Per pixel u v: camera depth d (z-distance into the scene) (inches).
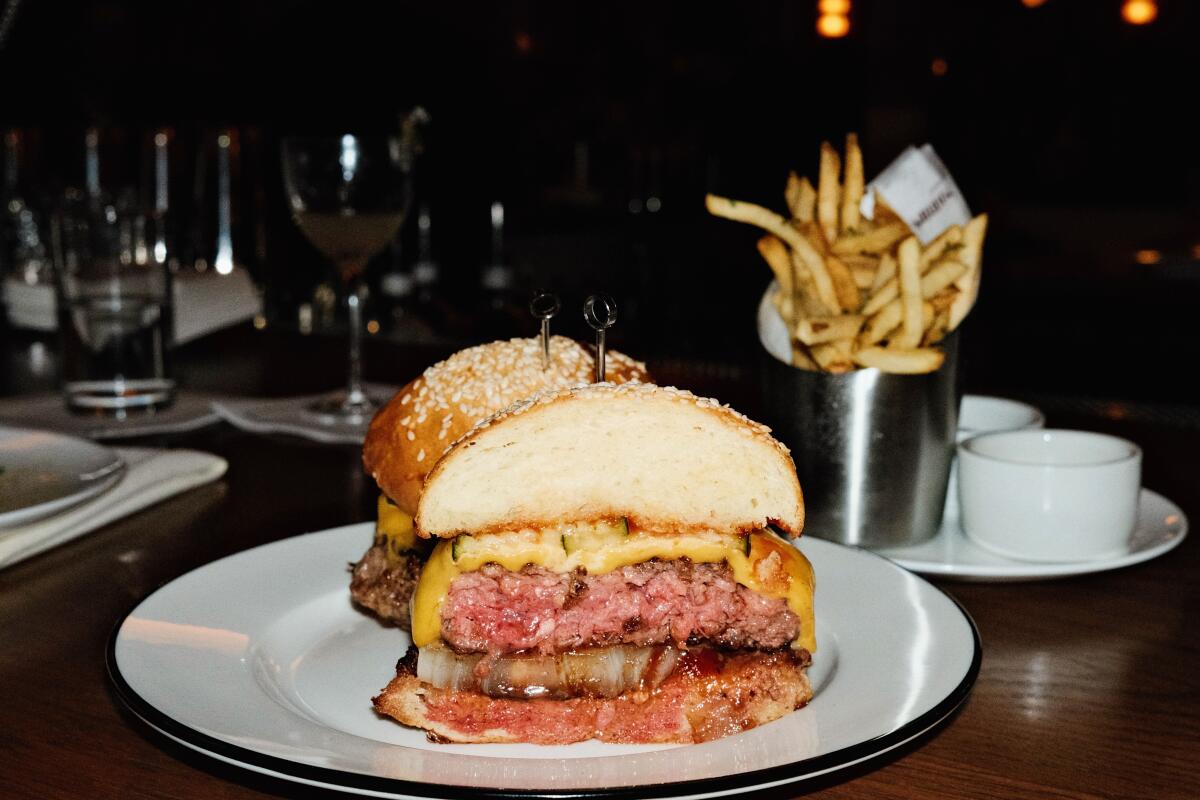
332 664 17.1
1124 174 95.1
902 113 91.0
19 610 18.9
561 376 19.5
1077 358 66.8
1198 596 19.8
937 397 21.2
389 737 15.1
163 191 53.4
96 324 30.6
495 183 80.3
